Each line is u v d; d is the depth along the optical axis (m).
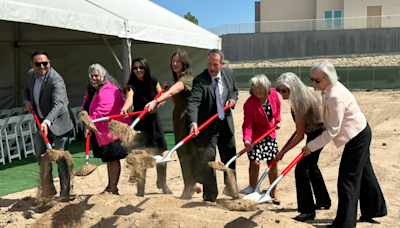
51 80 4.68
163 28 8.80
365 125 3.92
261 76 4.60
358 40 38.88
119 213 4.24
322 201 4.55
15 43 11.50
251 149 4.67
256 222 3.75
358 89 23.59
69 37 11.21
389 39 38.28
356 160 3.88
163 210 4.12
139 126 5.05
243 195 4.40
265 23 40.88
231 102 4.54
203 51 11.38
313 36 39.72
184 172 4.85
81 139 10.32
